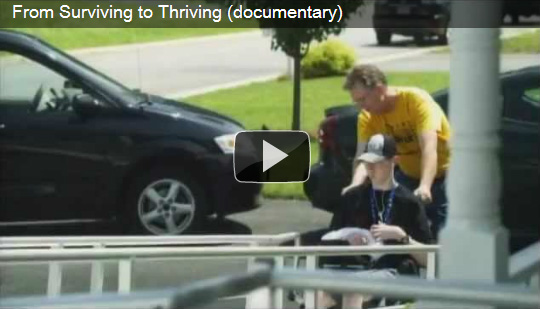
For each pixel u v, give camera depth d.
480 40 3.67
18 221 9.69
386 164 6.32
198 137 9.72
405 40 26.88
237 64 23.14
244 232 10.12
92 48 24.45
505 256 3.79
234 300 5.67
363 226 6.40
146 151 9.66
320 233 7.36
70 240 5.87
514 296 3.11
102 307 3.43
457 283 3.17
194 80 20.56
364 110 7.18
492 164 3.73
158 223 9.78
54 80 9.73
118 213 9.77
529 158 8.92
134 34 26.41
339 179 9.35
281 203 11.46
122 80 20.30
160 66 22.62
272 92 18.97
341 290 3.17
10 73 9.72
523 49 20.14
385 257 5.96
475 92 3.70
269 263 3.33
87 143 9.62
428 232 6.37
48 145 9.59
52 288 5.50
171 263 8.07
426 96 7.13
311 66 21.06
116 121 9.70
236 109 17.16
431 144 6.96
